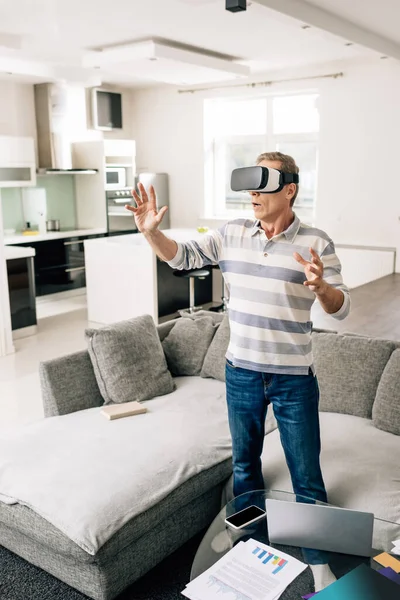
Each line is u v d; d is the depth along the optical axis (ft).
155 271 19.19
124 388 10.03
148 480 7.52
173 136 27.50
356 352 9.75
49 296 24.97
